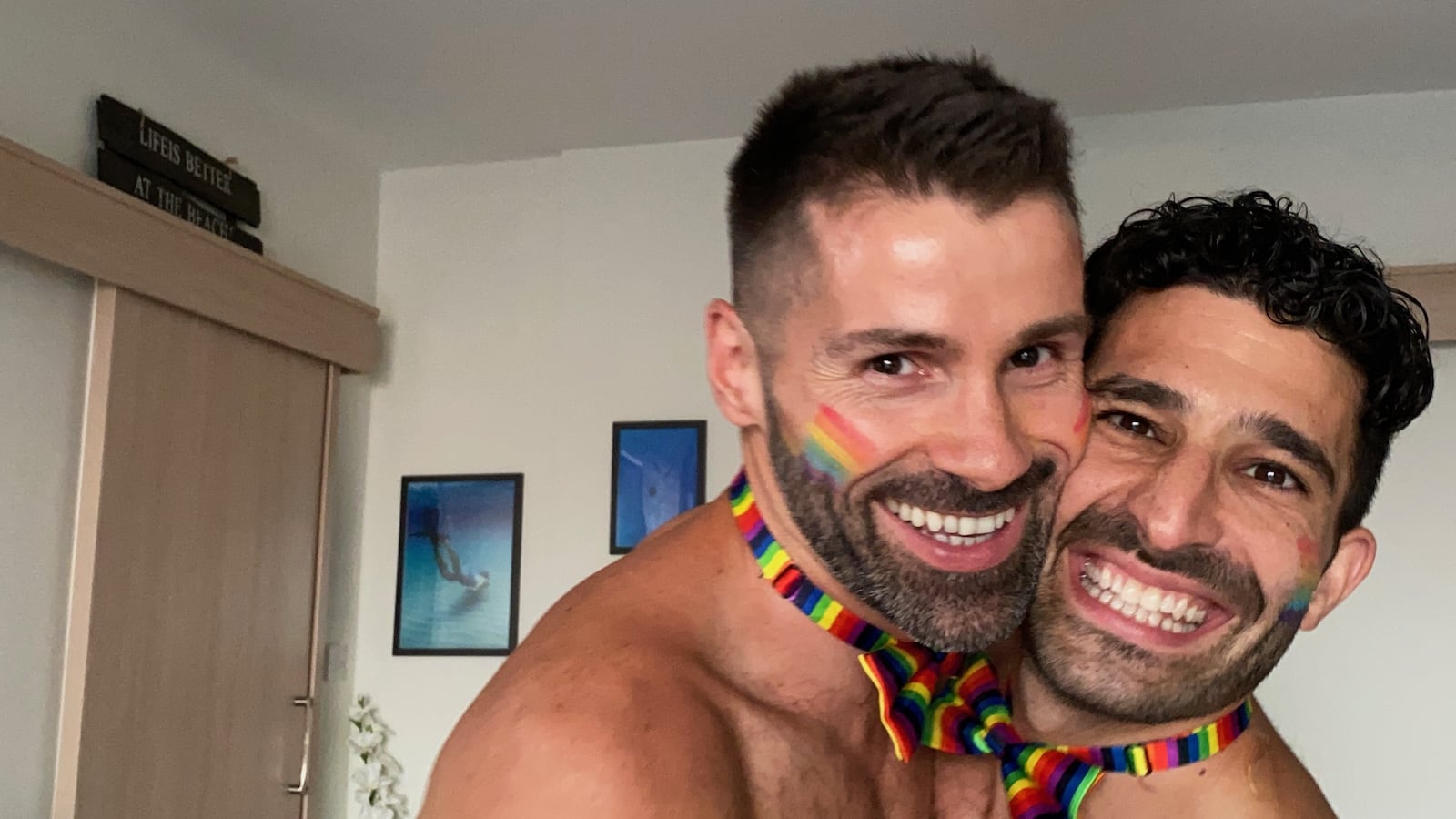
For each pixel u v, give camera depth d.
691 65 2.19
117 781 1.75
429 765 2.52
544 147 2.63
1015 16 1.98
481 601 2.54
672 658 0.60
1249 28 2.02
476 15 2.00
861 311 0.57
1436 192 2.25
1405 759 2.14
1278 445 0.73
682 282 2.55
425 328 2.69
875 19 2.00
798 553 0.65
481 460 2.60
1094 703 0.76
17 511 1.66
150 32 2.00
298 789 2.20
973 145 0.56
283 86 2.31
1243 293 0.74
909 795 0.73
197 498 1.95
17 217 1.57
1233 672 0.76
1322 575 0.79
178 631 1.89
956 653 0.77
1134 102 2.35
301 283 2.22
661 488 2.46
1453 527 2.18
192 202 2.04
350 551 2.58
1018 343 0.57
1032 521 0.62
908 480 0.58
